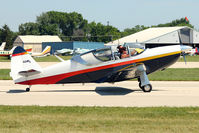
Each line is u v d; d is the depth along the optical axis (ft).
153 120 91.97
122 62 151.53
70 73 154.40
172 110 106.42
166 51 154.51
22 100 132.87
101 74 152.66
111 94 147.54
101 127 84.12
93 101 128.16
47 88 172.76
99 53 152.15
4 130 81.56
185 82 200.85
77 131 80.18
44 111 106.22
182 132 78.69
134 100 129.49
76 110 107.34
